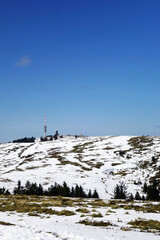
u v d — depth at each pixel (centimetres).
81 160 19900
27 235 1496
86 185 12588
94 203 3972
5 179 13775
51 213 2788
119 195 9069
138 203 4262
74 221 2336
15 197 5072
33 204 3566
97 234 1648
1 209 3011
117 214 2806
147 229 1997
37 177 14412
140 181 13288
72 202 4069
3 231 1585
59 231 1703
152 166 15825
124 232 1800
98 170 16325
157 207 3547
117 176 14800
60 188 9319
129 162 17800
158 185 11944
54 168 17350
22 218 2378
